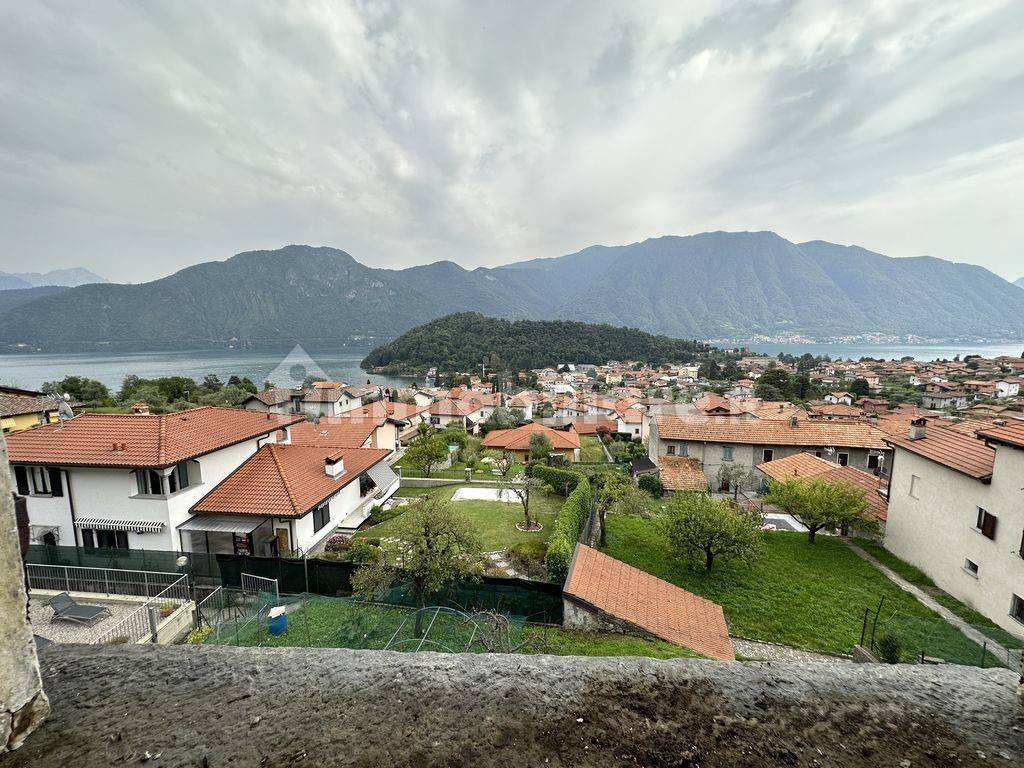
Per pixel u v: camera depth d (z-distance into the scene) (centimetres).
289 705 283
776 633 1645
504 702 287
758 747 267
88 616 1384
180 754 259
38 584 1571
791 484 2538
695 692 294
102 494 1778
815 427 3828
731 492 3712
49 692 288
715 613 1612
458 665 311
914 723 278
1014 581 1579
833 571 2103
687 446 3856
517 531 2541
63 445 1794
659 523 2462
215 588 1641
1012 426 1650
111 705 282
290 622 1490
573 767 256
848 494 2378
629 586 1628
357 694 290
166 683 296
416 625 1462
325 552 2081
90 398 6125
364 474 2744
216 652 318
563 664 313
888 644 1359
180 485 1877
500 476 3966
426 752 261
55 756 257
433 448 3878
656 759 262
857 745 269
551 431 5228
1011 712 284
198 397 6469
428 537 1559
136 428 1884
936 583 1952
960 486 1831
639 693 293
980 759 261
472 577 1605
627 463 4872
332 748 262
